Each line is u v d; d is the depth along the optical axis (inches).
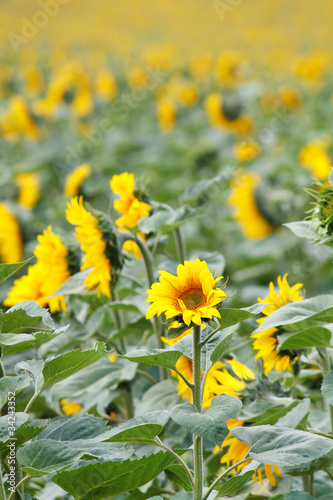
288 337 153.6
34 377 146.2
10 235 234.7
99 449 146.0
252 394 157.8
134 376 178.7
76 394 172.4
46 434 147.0
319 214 152.7
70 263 172.6
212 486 142.3
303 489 160.7
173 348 147.0
